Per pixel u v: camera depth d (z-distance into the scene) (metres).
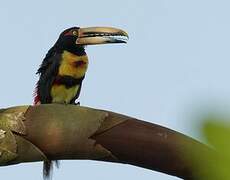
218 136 1.72
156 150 4.75
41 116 4.75
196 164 2.00
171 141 4.68
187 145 4.61
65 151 4.82
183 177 4.73
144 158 4.77
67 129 4.75
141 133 4.78
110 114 4.87
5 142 4.67
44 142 4.73
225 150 1.71
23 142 4.71
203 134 1.74
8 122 4.70
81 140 4.78
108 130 4.82
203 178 1.91
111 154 4.88
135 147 4.74
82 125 4.78
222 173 1.72
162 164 4.74
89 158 4.92
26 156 4.75
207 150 1.95
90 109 4.86
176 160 4.64
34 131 4.71
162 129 4.78
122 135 4.80
